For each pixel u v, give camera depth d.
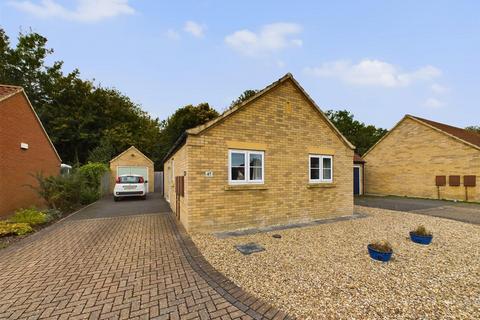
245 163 7.71
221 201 7.21
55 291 3.59
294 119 8.74
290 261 4.78
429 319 2.91
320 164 9.46
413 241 6.21
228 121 7.39
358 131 34.28
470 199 14.97
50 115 27.31
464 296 3.47
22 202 11.16
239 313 3.02
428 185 17.06
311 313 3.01
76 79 29.31
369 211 11.38
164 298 3.38
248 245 5.81
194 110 31.88
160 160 33.59
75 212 10.82
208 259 4.89
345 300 3.33
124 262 4.71
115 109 31.06
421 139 17.56
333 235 6.81
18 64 27.84
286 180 8.45
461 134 18.11
